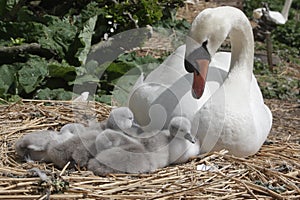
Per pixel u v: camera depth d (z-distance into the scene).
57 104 7.22
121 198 4.78
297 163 5.84
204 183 5.05
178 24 10.80
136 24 9.50
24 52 8.95
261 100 6.41
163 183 5.09
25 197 4.68
